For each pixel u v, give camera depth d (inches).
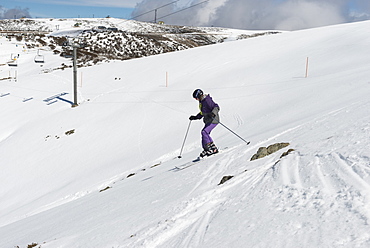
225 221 137.9
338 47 1199.6
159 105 1077.1
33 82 1780.3
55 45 3154.5
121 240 155.0
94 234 180.9
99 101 1285.7
